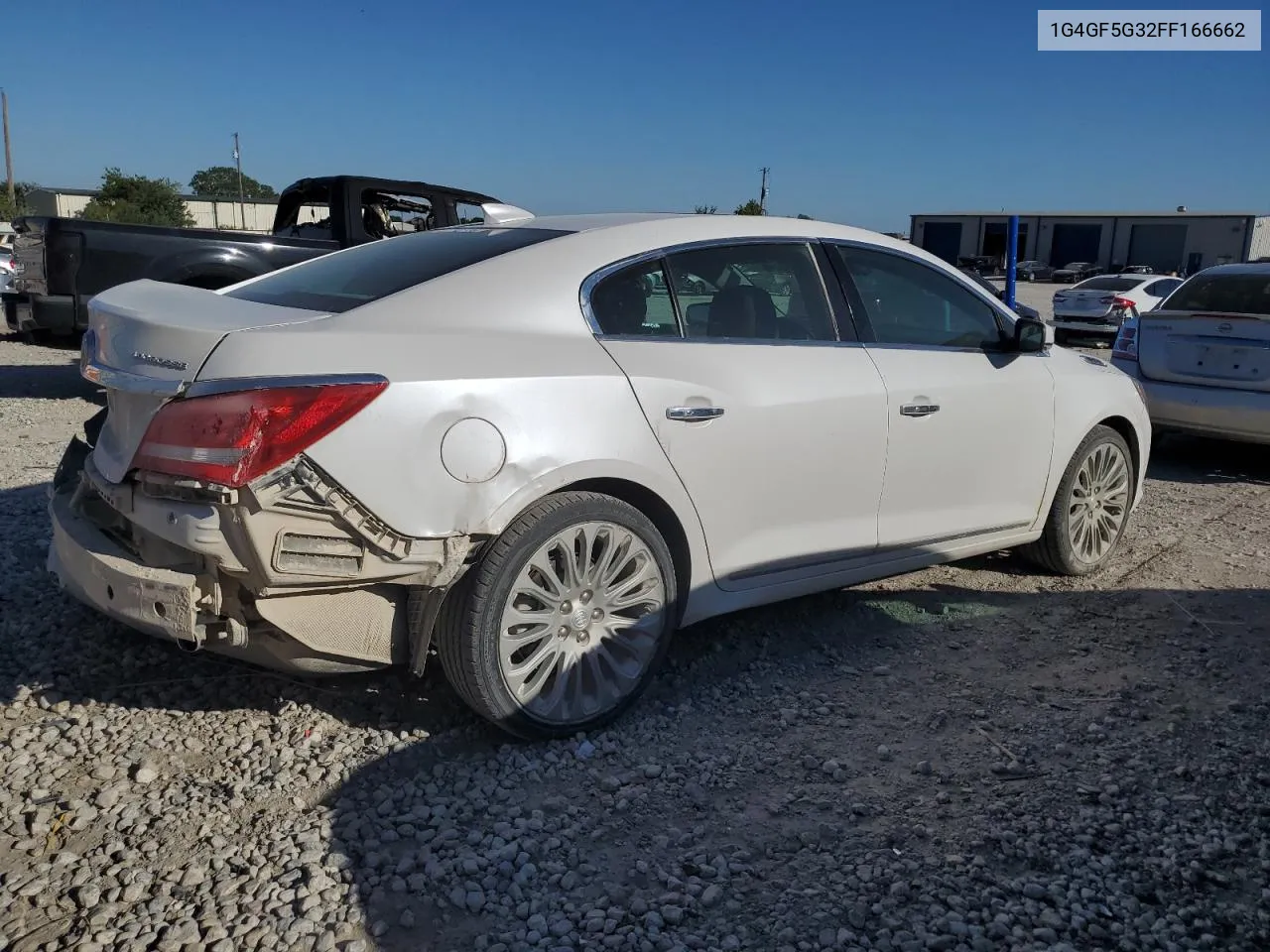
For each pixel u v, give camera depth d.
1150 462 8.54
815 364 3.99
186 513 2.87
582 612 3.42
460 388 3.08
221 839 2.90
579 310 3.52
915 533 4.39
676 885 2.75
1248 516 6.74
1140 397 5.52
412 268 3.64
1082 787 3.23
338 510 2.90
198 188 94.00
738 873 2.82
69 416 9.08
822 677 4.09
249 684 3.82
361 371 2.95
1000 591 5.08
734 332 3.89
